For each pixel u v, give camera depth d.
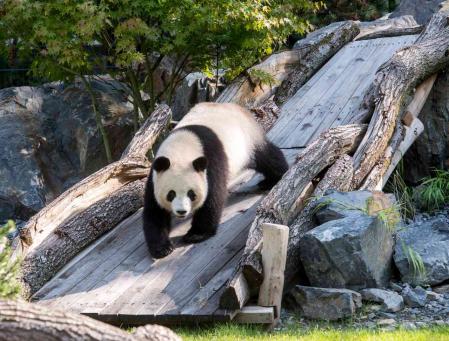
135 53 14.70
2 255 7.64
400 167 15.37
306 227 10.92
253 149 12.27
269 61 17.09
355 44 17.73
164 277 10.13
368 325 9.28
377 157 12.75
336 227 10.29
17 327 5.00
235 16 14.66
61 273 10.64
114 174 12.59
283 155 12.96
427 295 10.07
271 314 9.14
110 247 11.27
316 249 10.21
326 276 10.23
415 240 11.26
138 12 14.46
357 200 11.16
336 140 12.37
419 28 17.69
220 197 10.93
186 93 19.05
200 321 9.16
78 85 18.09
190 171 10.37
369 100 14.10
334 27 18.72
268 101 15.94
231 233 11.09
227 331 8.77
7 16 14.54
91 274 10.52
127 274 10.38
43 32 14.15
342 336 8.20
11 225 7.25
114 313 9.34
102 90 18.27
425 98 14.79
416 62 14.36
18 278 9.78
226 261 10.31
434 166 15.34
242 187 12.95
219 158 11.04
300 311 9.88
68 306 9.66
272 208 10.59
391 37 17.69
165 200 10.39
